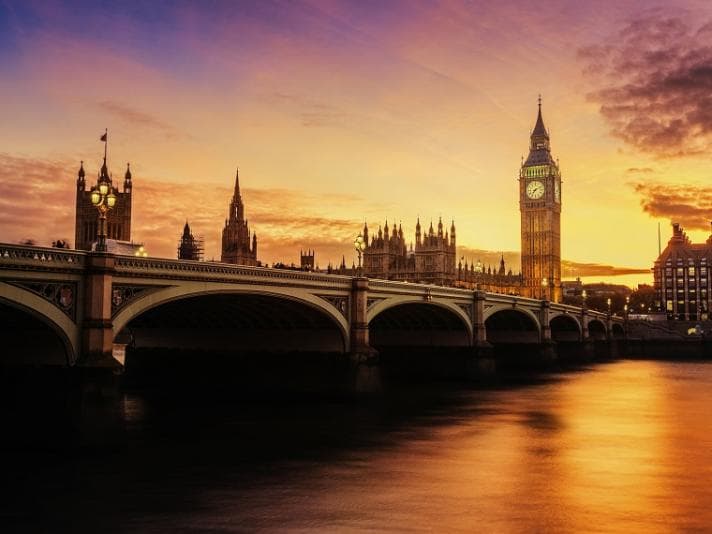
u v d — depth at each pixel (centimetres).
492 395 7769
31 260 4350
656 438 4919
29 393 5003
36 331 5094
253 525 2828
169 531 2747
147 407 6175
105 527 2786
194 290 5459
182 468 3800
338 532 2748
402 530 2775
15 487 3362
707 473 3800
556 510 3067
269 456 4147
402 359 10856
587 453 4350
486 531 2778
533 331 14075
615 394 8044
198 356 7994
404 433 5016
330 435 4894
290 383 7625
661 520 2934
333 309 7206
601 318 19312
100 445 4325
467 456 4222
